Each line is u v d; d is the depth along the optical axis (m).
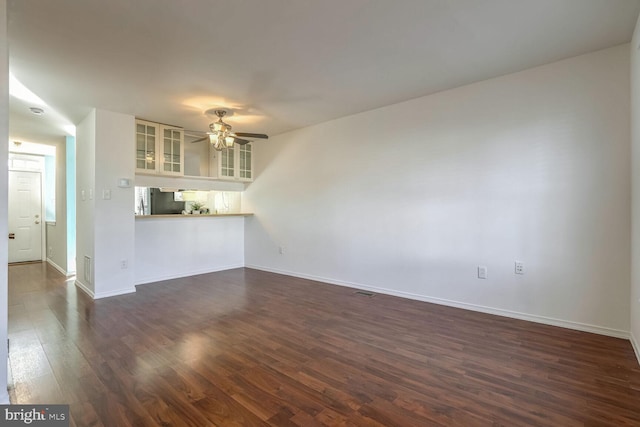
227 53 2.65
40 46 2.50
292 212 5.27
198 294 4.15
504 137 3.21
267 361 2.35
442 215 3.64
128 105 3.87
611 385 2.01
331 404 1.84
